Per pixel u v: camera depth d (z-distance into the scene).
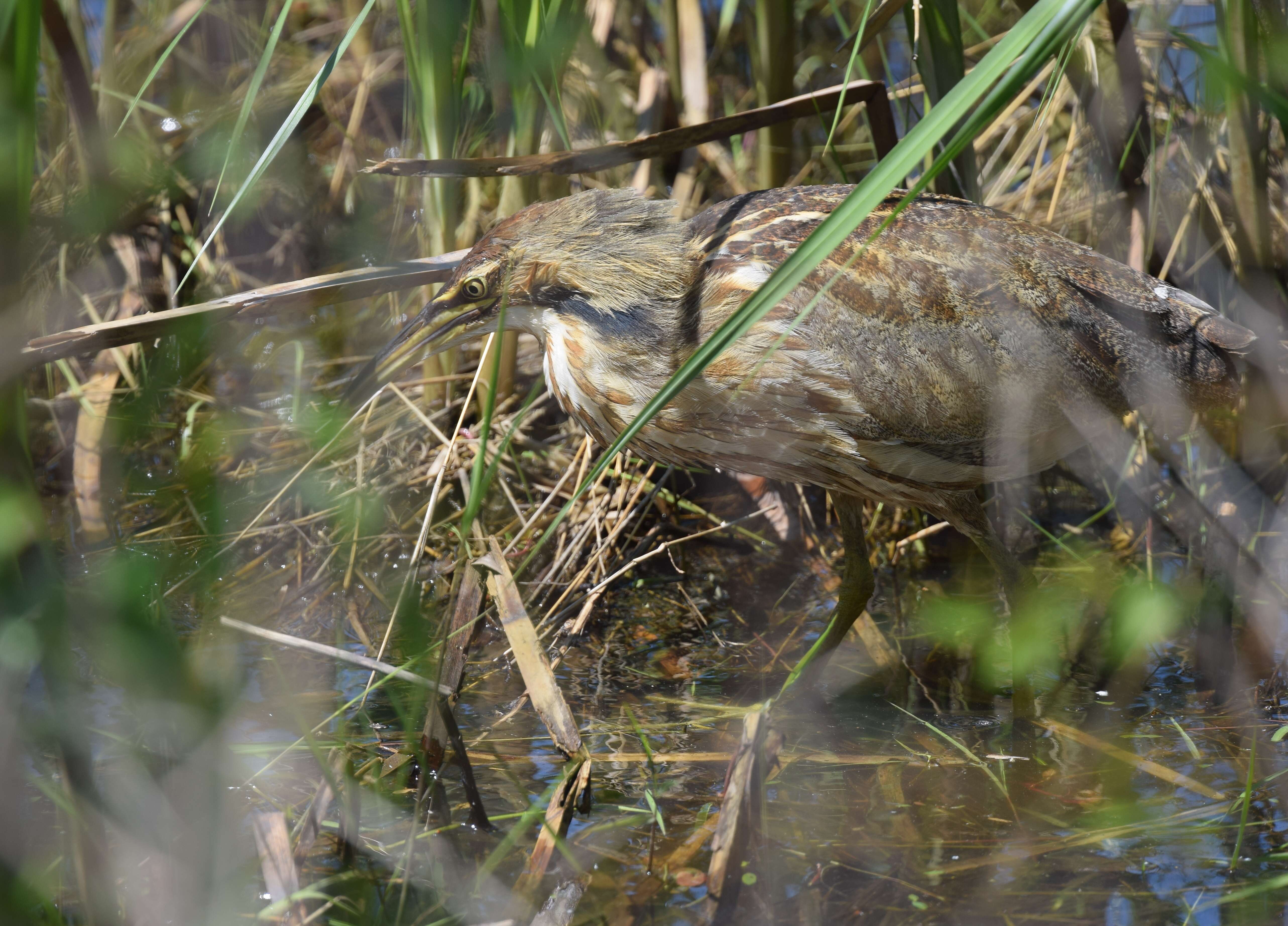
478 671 7.12
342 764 5.32
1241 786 5.84
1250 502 7.89
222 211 9.40
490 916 4.91
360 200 9.70
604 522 8.00
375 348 9.48
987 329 6.75
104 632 4.29
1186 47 8.12
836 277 4.12
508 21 7.29
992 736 6.41
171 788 4.64
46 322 8.94
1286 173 8.40
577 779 5.50
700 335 6.76
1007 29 9.78
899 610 7.79
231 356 9.28
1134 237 8.16
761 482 8.56
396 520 8.28
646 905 4.98
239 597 7.71
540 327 7.11
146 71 9.92
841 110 6.17
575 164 6.80
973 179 7.79
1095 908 4.94
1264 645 7.02
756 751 5.14
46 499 8.56
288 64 10.30
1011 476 7.15
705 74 9.78
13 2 3.46
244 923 4.75
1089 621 7.50
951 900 5.00
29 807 5.42
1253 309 7.72
